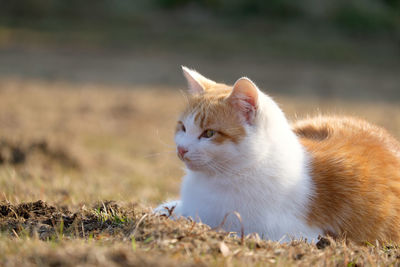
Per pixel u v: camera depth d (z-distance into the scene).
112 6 35.84
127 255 3.57
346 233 5.07
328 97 20.05
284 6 35.34
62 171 9.02
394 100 20.25
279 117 5.02
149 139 13.04
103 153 11.01
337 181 5.13
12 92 17.39
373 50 31.48
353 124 6.38
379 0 38.72
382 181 5.28
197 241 4.06
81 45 28.94
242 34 32.66
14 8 32.59
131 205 5.77
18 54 25.75
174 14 36.16
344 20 34.69
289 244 4.49
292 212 4.89
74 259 3.47
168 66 25.66
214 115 4.89
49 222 4.85
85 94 18.36
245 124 4.84
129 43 30.08
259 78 23.61
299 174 4.98
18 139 9.71
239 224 4.80
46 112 14.83
